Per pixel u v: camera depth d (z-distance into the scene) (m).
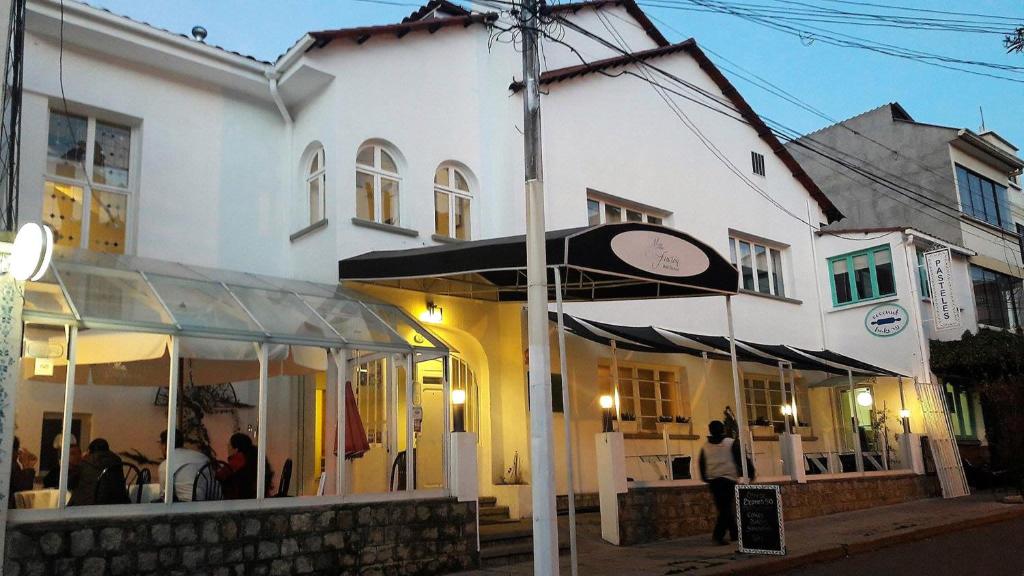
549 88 15.01
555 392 13.86
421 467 12.54
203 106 12.14
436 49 13.73
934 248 20.56
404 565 9.59
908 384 19.16
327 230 11.86
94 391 10.45
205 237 11.76
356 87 12.46
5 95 8.55
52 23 10.51
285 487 9.96
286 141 12.95
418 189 12.91
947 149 24.27
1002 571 9.86
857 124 26.58
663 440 15.49
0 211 8.70
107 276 9.20
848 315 20.27
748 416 17.78
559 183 14.74
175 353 8.52
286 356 9.99
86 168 11.07
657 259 10.50
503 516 12.28
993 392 18.86
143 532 7.90
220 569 8.28
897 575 9.91
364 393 12.23
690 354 14.81
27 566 7.23
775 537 10.91
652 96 17.12
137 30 11.10
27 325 7.91
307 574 8.84
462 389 13.11
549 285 12.00
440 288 12.41
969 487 19.45
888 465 18.77
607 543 11.93
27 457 9.74
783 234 19.73
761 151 19.72
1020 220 27.06
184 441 11.07
